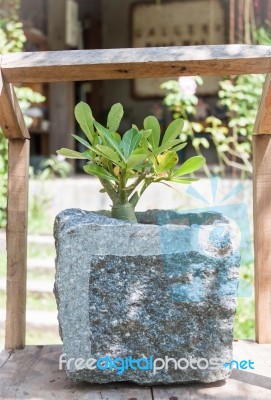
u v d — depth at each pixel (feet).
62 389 5.73
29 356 6.61
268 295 6.86
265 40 13.29
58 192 16.84
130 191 6.42
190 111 12.58
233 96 12.34
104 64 5.82
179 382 5.76
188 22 23.62
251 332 9.58
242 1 14.55
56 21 21.08
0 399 5.57
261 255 6.81
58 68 5.88
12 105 6.25
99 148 5.70
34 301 11.84
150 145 6.32
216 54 5.80
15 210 6.74
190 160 6.05
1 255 13.38
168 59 5.78
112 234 5.51
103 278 5.51
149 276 5.53
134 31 24.29
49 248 13.62
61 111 20.98
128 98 25.30
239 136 14.46
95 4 24.63
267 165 6.73
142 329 5.56
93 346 5.55
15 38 15.57
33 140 22.81
